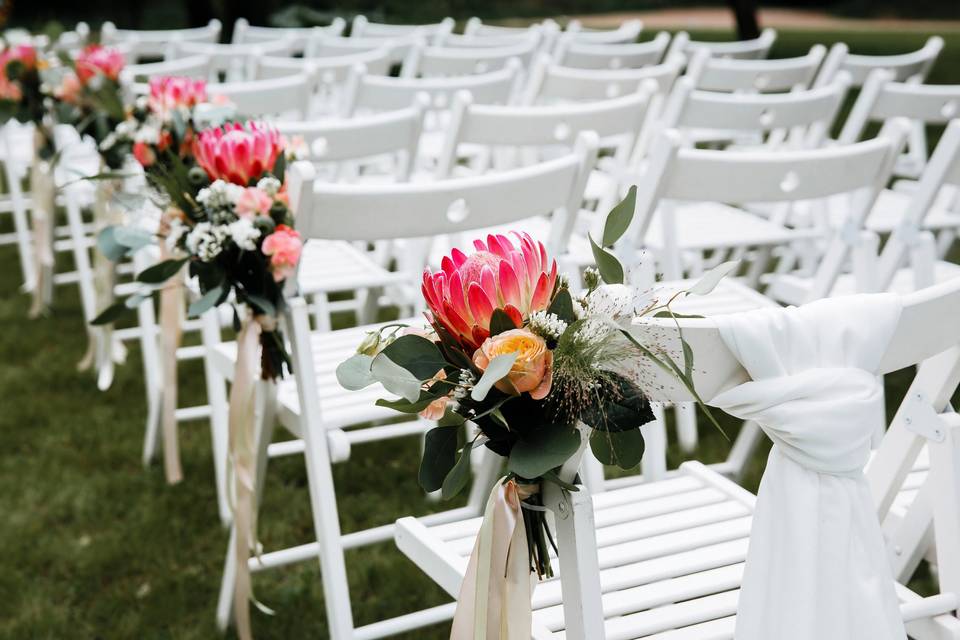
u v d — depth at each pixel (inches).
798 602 45.4
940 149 98.0
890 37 633.6
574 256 110.1
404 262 129.3
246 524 78.9
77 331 168.6
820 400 43.9
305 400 75.9
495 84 146.8
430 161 175.3
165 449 117.0
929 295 46.2
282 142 77.2
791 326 44.2
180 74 162.4
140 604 96.9
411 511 112.5
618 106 116.3
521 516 45.9
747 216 138.6
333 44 232.2
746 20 460.1
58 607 96.5
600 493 78.7
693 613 57.6
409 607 96.3
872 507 46.3
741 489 71.7
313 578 100.8
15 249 218.2
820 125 137.0
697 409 134.1
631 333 41.9
